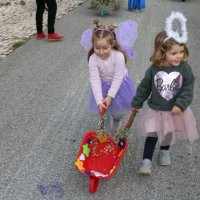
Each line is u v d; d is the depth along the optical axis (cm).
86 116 338
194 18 686
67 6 759
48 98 372
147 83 250
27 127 320
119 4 701
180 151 289
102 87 276
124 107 287
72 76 426
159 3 802
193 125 256
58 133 312
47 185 250
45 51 506
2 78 418
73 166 271
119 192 246
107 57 265
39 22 546
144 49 511
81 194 243
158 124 251
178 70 241
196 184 255
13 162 274
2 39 555
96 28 262
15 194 242
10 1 784
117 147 260
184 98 240
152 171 266
